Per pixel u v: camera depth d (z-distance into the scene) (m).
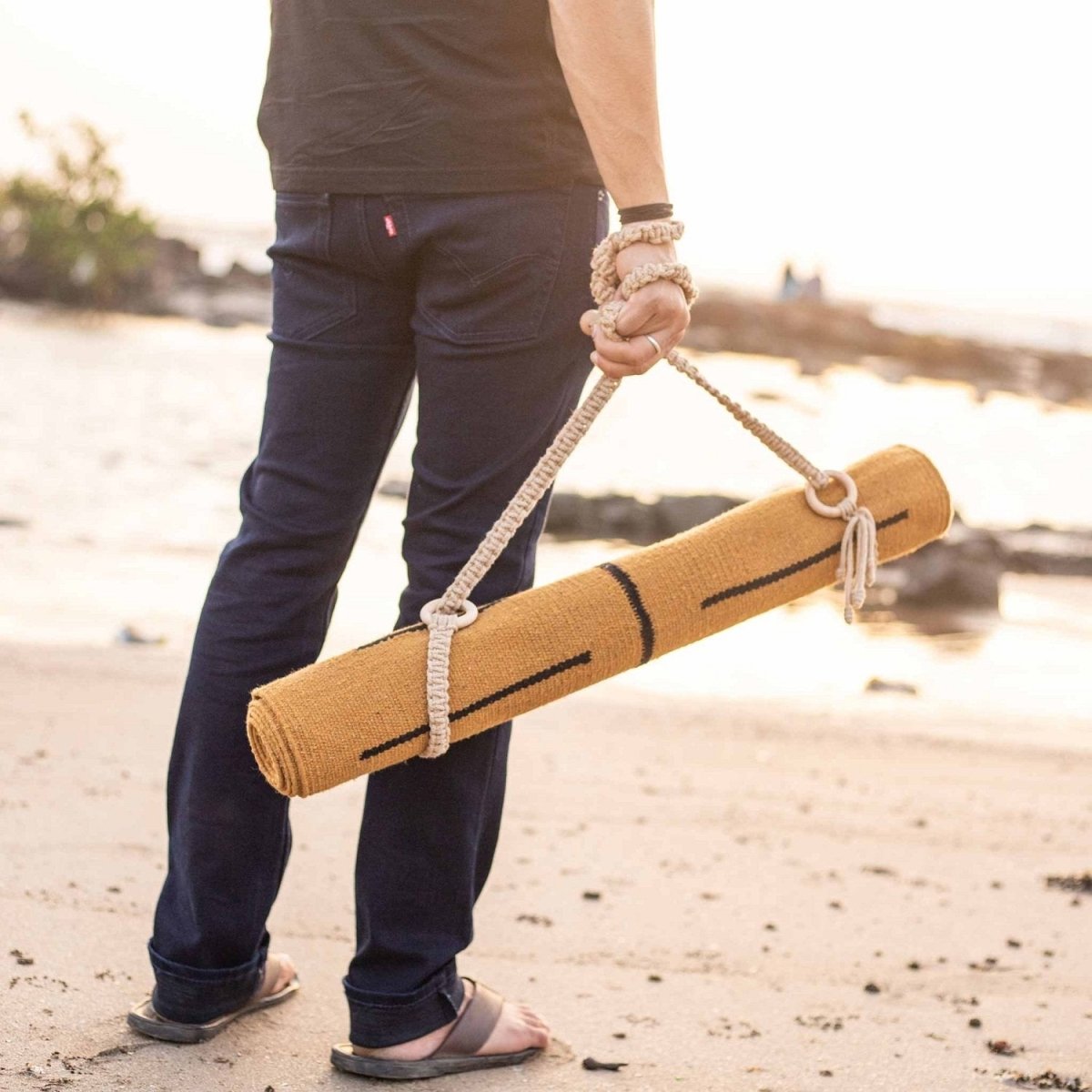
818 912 2.73
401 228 1.71
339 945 2.36
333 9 1.71
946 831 3.39
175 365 23.27
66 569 7.29
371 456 1.85
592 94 1.57
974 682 6.33
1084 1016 2.24
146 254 39.66
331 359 1.80
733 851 3.11
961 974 2.43
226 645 1.82
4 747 3.42
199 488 11.05
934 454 18.80
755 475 14.95
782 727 4.55
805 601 8.65
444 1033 1.88
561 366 1.77
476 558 1.68
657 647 1.74
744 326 43.12
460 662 1.66
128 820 2.92
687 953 2.46
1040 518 13.32
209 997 1.89
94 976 2.08
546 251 1.71
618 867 2.94
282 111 1.79
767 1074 1.95
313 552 1.83
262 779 1.86
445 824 1.82
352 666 1.64
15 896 2.38
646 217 1.59
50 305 38.75
